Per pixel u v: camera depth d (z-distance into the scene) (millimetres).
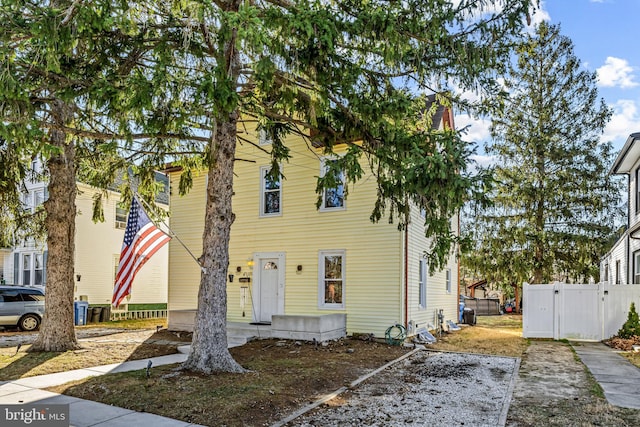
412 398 7145
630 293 13883
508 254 19625
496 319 22812
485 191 7609
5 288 16578
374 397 7180
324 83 7691
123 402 6602
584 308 13938
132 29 7098
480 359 10586
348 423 5898
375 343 12570
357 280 13477
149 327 17531
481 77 7879
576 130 19391
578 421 5988
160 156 11281
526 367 9609
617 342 12570
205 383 7504
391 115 7906
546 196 18828
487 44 7410
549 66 19719
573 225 19219
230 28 6340
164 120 7000
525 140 19344
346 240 13750
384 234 13203
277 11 6637
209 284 8547
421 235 14766
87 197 21453
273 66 6891
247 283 15266
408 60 7738
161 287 25109
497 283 21578
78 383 7695
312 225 14359
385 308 12984
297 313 14320
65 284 11164
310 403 6727
